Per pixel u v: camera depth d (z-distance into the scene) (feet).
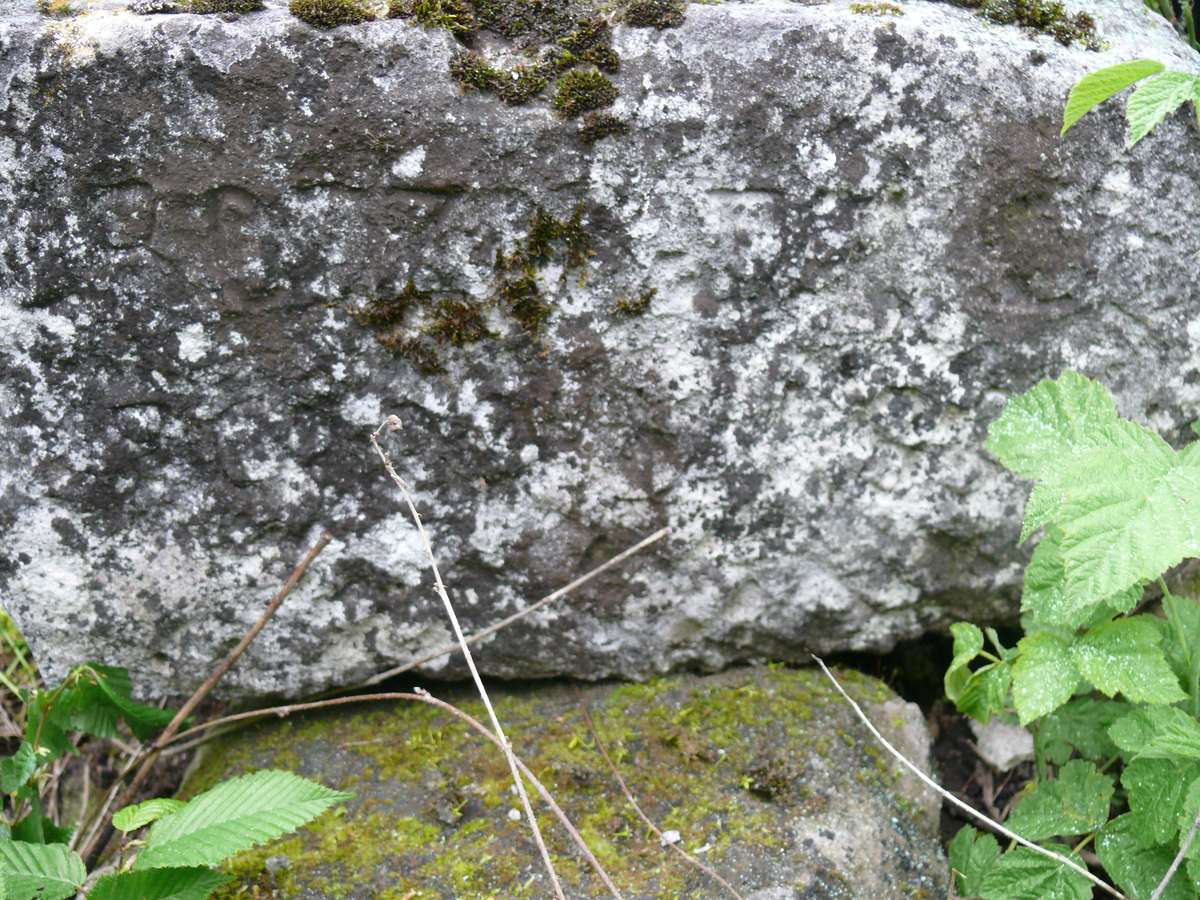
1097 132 2.21
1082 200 2.24
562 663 2.44
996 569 2.43
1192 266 2.31
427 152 2.10
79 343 2.15
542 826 2.22
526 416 2.25
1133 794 2.00
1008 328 2.27
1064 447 1.99
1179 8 2.67
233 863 2.14
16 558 2.26
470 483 2.29
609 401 2.26
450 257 2.15
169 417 2.20
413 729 2.42
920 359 2.27
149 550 2.27
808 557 2.38
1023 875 2.06
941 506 2.36
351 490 2.27
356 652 2.38
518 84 2.10
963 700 2.22
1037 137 2.19
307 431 2.23
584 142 2.11
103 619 2.31
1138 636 2.02
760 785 2.28
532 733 2.40
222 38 2.03
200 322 2.15
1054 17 2.28
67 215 2.08
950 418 2.31
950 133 2.16
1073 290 2.28
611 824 2.22
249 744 2.42
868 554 2.39
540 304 2.19
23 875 1.89
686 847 2.18
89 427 2.19
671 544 2.35
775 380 2.26
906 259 2.22
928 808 2.33
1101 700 2.34
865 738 2.40
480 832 2.21
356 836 2.20
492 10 2.12
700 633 2.44
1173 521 1.77
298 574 2.23
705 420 2.27
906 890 2.19
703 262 2.19
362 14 2.07
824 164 2.15
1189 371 2.37
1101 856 2.06
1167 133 2.25
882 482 2.34
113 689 2.26
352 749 2.39
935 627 2.50
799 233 2.18
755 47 2.11
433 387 2.23
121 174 2.07
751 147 2.13
